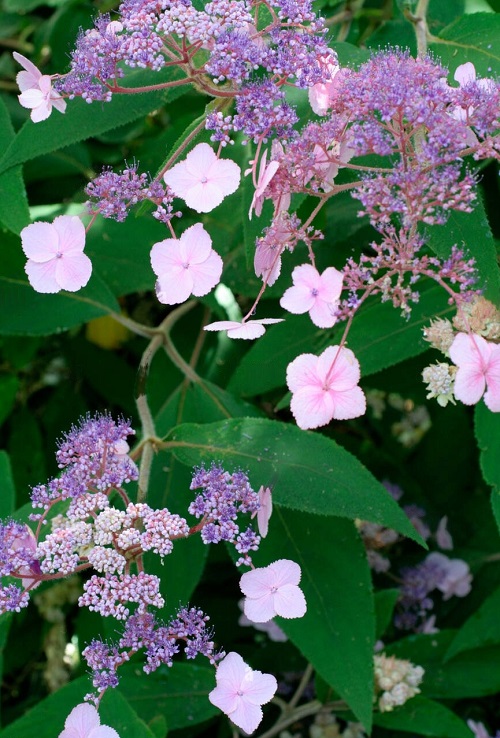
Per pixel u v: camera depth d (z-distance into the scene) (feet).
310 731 3.26
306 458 2.64
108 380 3.51
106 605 2.32
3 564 2.33
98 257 3.12
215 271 2.37
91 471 2.40
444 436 3.47
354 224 3.02
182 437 2.73
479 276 2.45
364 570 2.77
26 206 2.69
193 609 2.36
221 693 2.34
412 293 2.32
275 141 2.39
